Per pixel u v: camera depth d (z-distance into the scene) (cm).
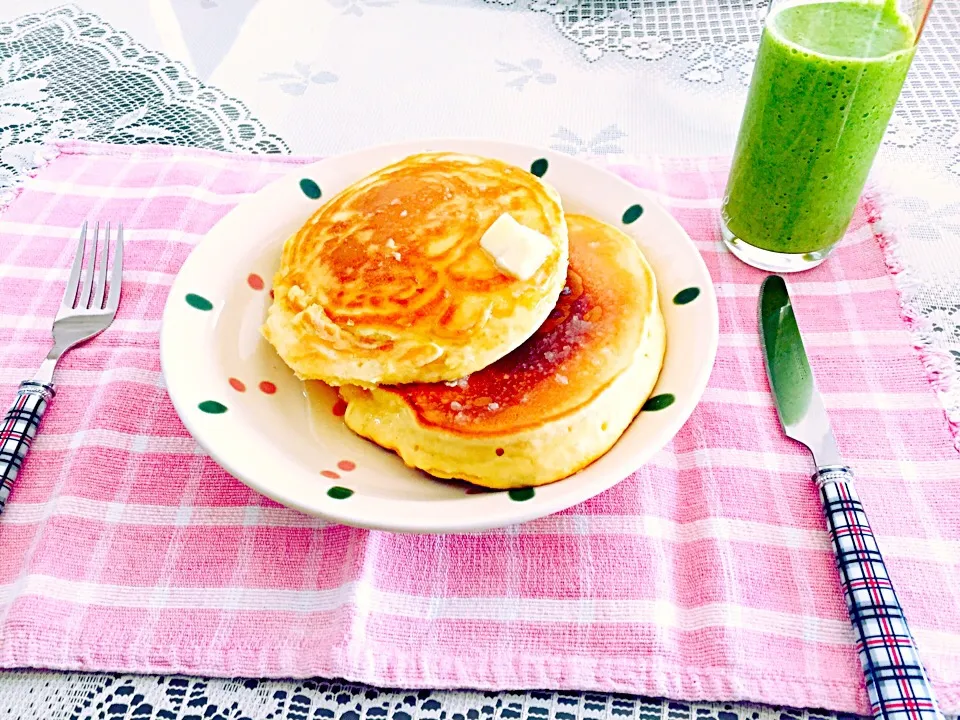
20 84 53
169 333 32
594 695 27
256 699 27
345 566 30
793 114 35
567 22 57
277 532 31
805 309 38
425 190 35
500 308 31
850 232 41
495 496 28
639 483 32
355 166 40
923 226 41
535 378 30
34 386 35
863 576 28
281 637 28
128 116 50
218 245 36
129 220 43
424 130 49
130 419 34
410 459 31
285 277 35
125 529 31
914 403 34
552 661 27
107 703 27
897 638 26
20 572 30
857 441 33
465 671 27
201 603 29
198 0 61
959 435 32
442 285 31
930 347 35
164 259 41
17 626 28
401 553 30
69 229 43
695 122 49
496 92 52
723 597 28
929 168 44
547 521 31
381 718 27
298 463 30
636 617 28
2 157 47
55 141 47
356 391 32
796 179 36
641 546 30
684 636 28
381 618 29
